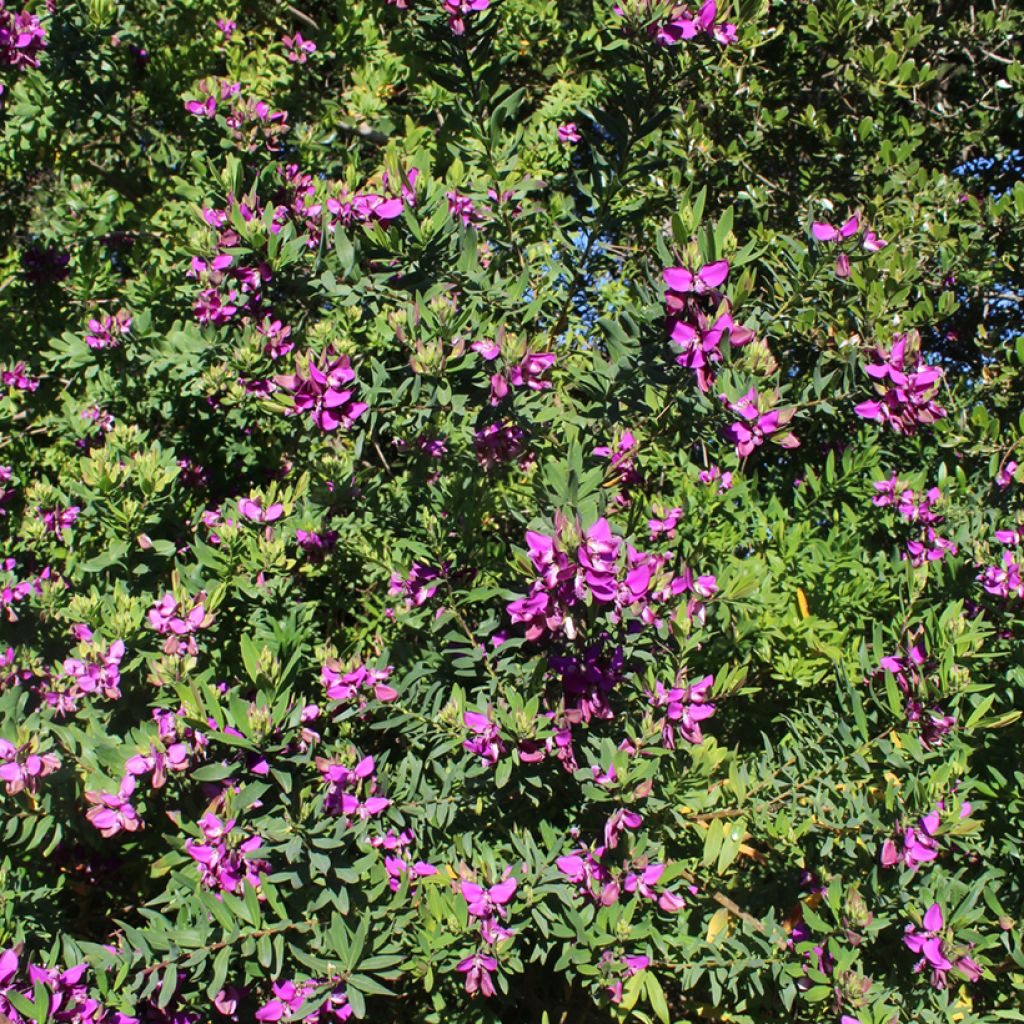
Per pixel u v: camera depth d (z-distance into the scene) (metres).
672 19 2.46
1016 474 2.99
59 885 2.68
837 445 3.90
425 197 2.45
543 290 3.08
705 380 2.03
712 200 4.30
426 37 2.80
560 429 2.70
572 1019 2.94
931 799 2.24
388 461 3.47
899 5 4.38
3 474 3.93
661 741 2.30
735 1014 2.51
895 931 2.47
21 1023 1.96
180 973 2.19
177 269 4.11
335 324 3.19
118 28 3.90
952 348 4.79
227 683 2.85
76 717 2.56
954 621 2.33
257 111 3.26
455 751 2.58
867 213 4.09
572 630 2.01
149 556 2.98
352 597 3.58
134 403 3.97
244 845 2.10
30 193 5.59
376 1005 2.82
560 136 4.45
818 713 3.04
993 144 4.62
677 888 2.47
